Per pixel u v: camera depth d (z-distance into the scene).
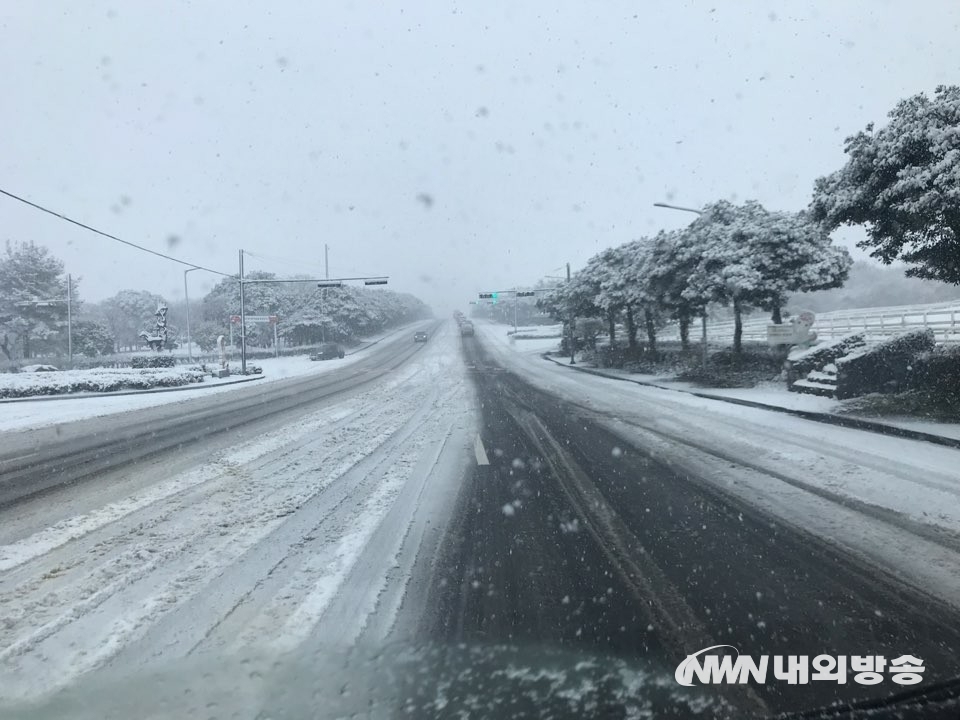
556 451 10.34
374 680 3.36
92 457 10.52
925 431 10.62
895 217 12.35
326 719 3.00
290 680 3.37
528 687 3.28
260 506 7.06
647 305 30.12
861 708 3.10
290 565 5.16
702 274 22.22
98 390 26.69
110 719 3.03
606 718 3.00
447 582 4.77
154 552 5.54
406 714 3.04
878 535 5.72
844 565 5.02
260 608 4.32
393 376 31.11
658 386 22.86
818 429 11.95
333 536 5.94
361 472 8.87
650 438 11.43
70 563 5.30
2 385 24.70
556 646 3.74
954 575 4.77
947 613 4.15
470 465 9.32
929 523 6.02
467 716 3.01
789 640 3.80
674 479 8.12
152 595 4.58
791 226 20.95
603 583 4.72
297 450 10.72
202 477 8.62
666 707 3.10
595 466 9.06
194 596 4.55
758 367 22.22
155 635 3.93
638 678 3.37
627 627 3.99
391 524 6.32
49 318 56.91
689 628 3.97
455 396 20.53
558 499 7.24
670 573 4.90
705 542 5.63
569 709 3.07
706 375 22.88
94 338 60.81
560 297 43.59
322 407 17.77
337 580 4.83
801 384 17.59
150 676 3.43
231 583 4.79
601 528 6.09
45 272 56.91
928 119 11.73
